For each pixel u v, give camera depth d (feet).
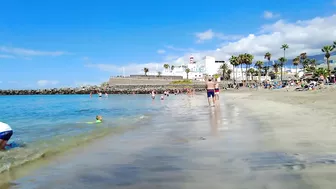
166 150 24.16
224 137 28.76
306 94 124.88
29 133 42.32
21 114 91.76
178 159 20.68
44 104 171.53
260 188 13.62
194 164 18.99
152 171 17.93
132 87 472.85
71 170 19.44
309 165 16.92
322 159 18.16
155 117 57.00
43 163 21.81
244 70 576.20
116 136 34.12
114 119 58.90
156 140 29.76
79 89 497.46
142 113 72.02
